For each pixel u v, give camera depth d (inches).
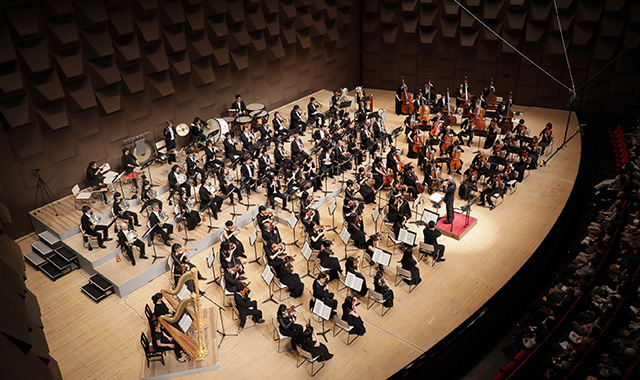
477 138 841.5
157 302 443.2
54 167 637.3
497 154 706.2
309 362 446.3
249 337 475.5
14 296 297.0
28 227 625.3
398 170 702.5
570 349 431.5
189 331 469.7
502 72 954.1
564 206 657.6
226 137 733.9
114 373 443.8
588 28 860.0
